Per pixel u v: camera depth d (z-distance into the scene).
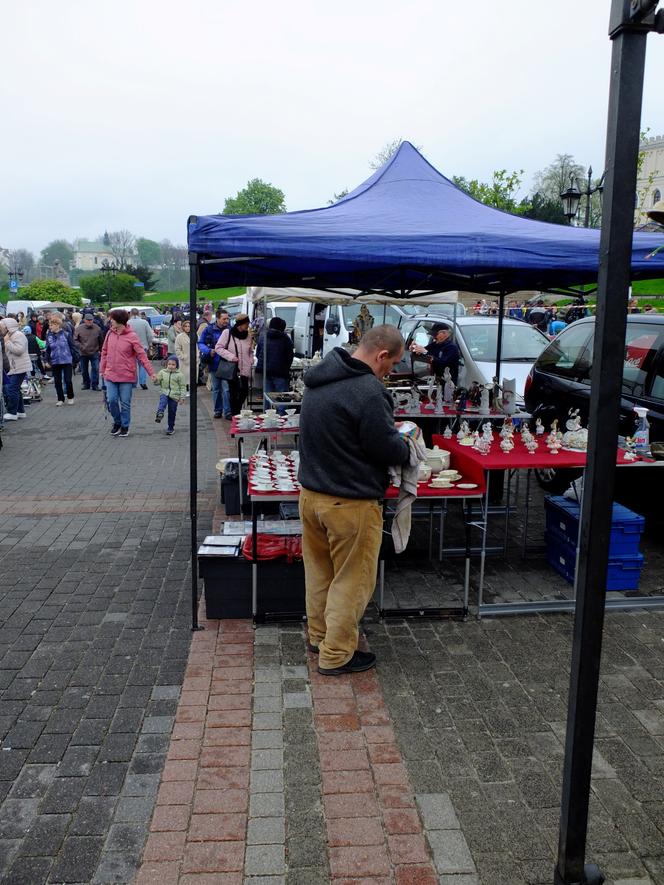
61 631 4.52
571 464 4.77
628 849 2.71
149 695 3.79
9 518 6.90
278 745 3.31
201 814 2.87
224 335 11.98
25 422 12.91
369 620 4.62
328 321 14.69
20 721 3.56
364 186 5.73
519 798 2.97
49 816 2.90
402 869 2.59
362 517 3.71
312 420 3.68
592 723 2.24
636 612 4.78
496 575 5.41
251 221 4.27
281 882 2.54
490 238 4.12
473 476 4.81
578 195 12.70
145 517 6.90
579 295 6.34
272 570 4.50
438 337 9.09
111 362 11.23
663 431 5.75
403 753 3.27
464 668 4.02
